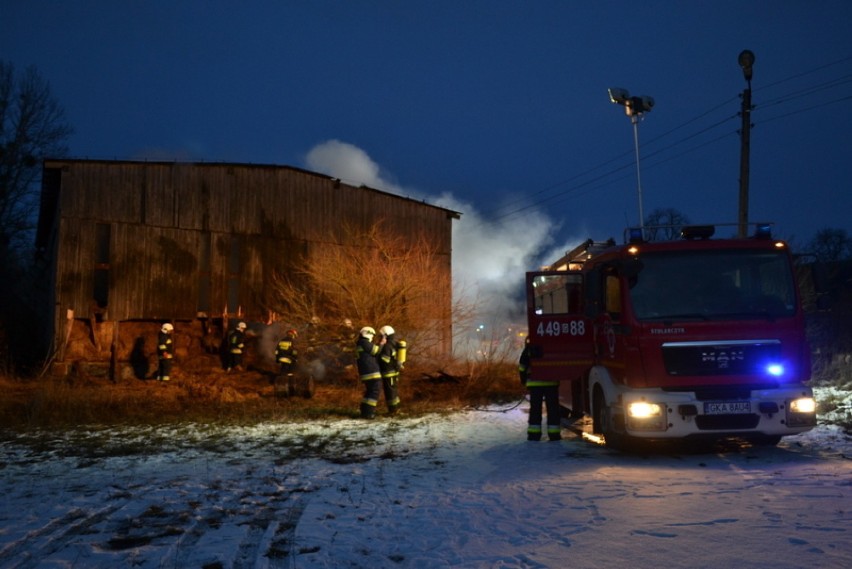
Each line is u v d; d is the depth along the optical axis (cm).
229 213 2362
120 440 1077
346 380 2019
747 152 2073
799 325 824
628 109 2269
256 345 2334
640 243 884
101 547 505
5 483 746
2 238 3247
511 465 812
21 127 3503
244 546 507
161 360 2009
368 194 2631
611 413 872
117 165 2203
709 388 807
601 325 949
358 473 784
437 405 1578
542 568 423
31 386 1864
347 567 448
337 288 2030
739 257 851
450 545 489
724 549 438
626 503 579
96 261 2145
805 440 934
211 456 922
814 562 404
